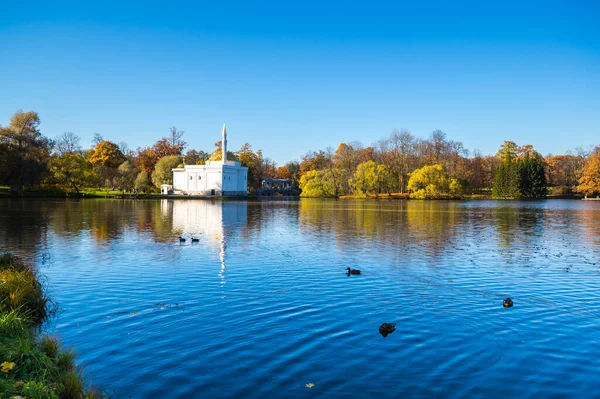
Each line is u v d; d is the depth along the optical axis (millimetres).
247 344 11883
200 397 9125
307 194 135625
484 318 14164
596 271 21547
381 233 37438
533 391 9500
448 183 117500
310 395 9227
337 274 20672
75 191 106625
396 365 10656
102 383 9680
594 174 116438
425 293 17234
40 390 8508
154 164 153750
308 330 12977
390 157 135125
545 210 71625
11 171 88812
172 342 12008
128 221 47344
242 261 24031
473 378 10039
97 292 17266
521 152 162375
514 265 23062
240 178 139125
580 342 12156
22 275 15828
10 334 11305
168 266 22547
